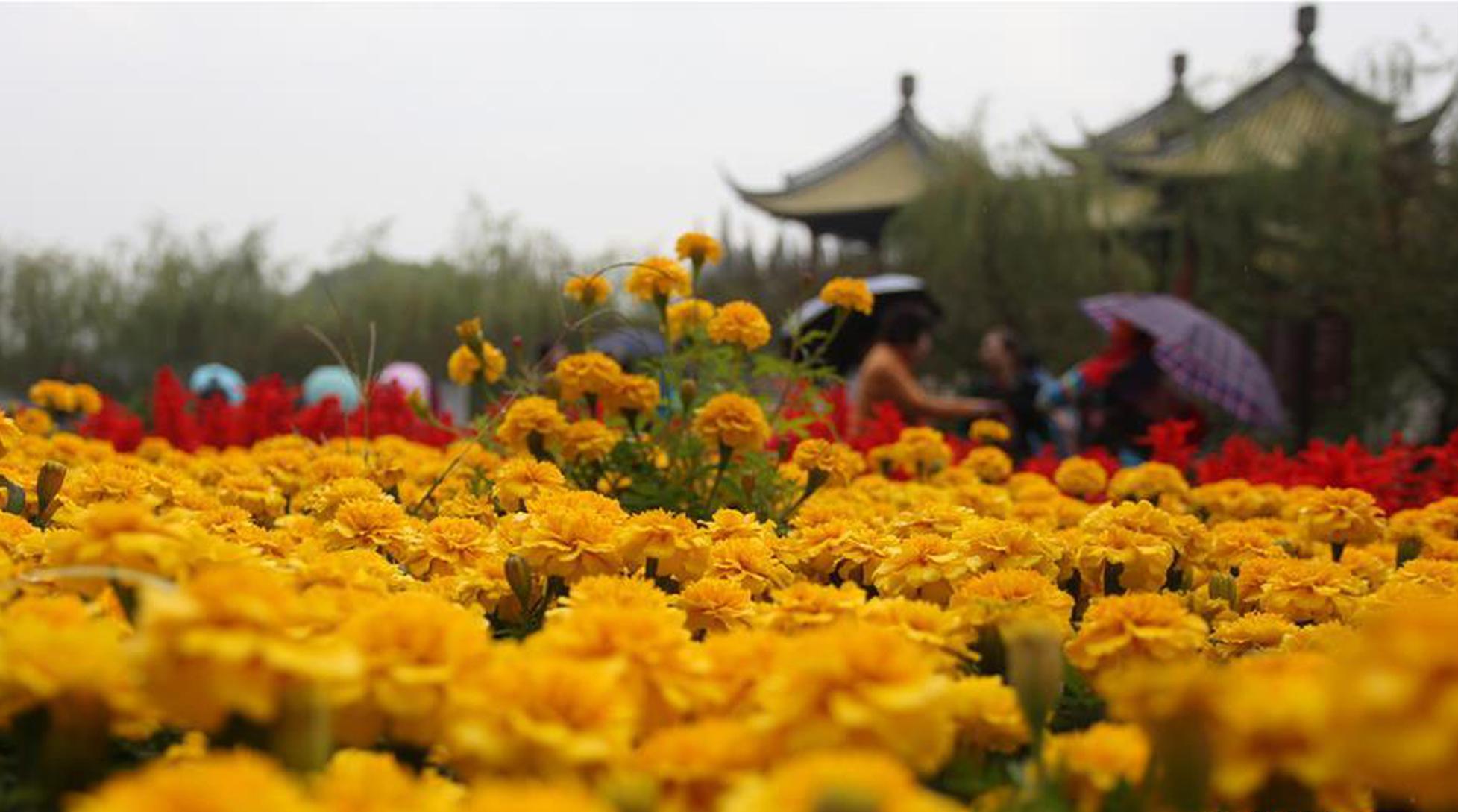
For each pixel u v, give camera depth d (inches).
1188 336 301.4
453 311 979.3
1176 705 37.8
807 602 57.4
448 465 132.3
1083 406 241.6
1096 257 848.9
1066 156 901.2
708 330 127.7
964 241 843.4
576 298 130.6
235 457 137.3
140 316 1147.3
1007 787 44.5
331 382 349.1
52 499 87.0
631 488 119.3
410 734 40.6
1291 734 36.8
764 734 39.4
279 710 36.5
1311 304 736.3
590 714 38.2
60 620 45.4
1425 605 33.5
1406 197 729.0
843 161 1405.0
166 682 35.3
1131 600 56.1
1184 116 956.6
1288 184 778.8
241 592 36.7
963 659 56.6
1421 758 30.0
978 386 257.6
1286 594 80.2
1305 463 169.2
